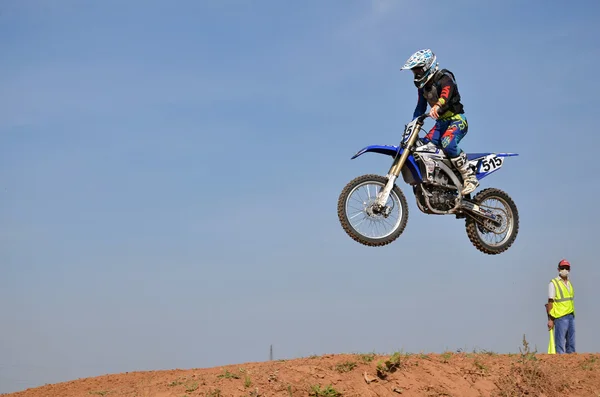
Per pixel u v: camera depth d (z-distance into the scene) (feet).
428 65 32.81
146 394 27.68
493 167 35.01
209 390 26.76
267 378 27.66
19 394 34.14
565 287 37.09
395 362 28.32
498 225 35.55
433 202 33.27
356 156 32.50
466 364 29.66
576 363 30.83
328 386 26.63
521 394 27.99
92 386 33.91
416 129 32.91
